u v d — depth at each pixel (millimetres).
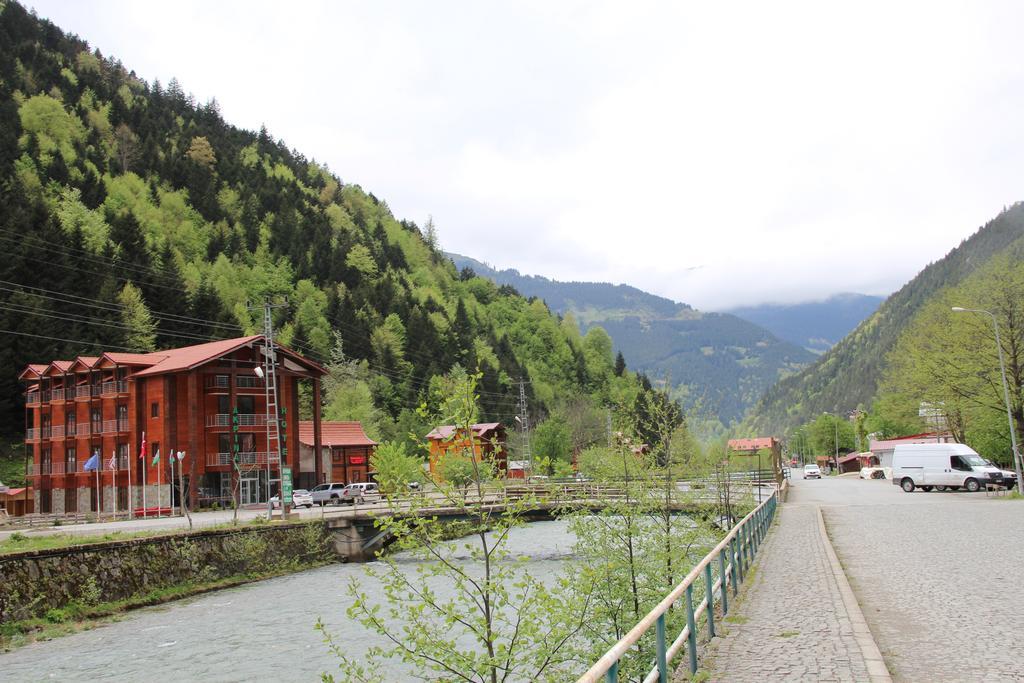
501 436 92250
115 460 65375
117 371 66562
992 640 10195
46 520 55719
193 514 58406
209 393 65062
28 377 75688
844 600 13383
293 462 71812
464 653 9914
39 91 173125
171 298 111625
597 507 17875
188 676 21312
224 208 173125
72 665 23062
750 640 10609
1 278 89875
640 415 19047
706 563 10375
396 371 133375
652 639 13062
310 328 134375
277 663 22219
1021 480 43188
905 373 61750
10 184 116500
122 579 33188
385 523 10875
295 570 44094
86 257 105688
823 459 159250
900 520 30188
